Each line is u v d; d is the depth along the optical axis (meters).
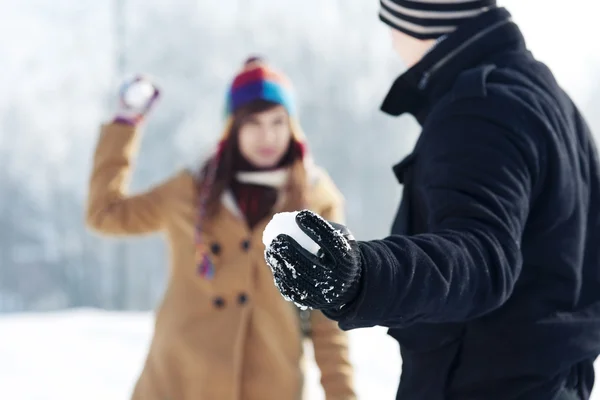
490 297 1.60
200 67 40.84
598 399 4.30
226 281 3.17
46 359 6.11
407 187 1.96
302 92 40.06
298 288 1.38
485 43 1.96
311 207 3.27
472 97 1.80
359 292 1.44
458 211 1.68
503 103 1.79
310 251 1.38
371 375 5.54
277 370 3.10
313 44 41.44
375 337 6.65
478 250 1.60
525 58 1.97
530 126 1.79
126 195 3.52
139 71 41.59
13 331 7.11
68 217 38.00
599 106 39.41
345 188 37.66
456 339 1.91
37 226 37.62
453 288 1.53
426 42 2.02
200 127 37.69
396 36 2.08
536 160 1.78
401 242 1.52
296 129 3.35
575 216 1.91
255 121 3.25
